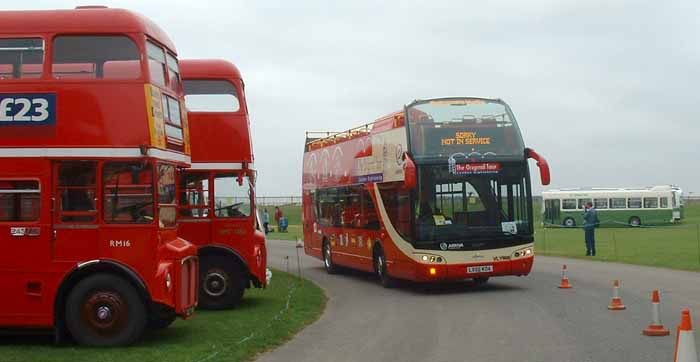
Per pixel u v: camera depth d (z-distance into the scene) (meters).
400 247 19.53
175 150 13.05
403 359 10.90
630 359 10.41
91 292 11.92
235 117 17.31
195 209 16.88
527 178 19.16
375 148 21.45
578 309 15.66
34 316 11.90
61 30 12.11
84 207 11.98
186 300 12.46
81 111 11.98
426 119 19.11
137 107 11.99
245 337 12.73
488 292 19.41
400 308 16.86
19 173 11.96
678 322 13.69
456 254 18.62
